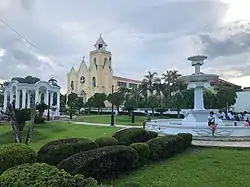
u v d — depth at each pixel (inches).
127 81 3858.3
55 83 2197.3
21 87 1640.0
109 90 3526.1
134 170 337.4
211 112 742.5
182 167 359.6
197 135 666.2
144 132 469.7
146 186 276.4
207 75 761.6
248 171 337.4
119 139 447.2
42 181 166.9
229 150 490.9
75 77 3659.0
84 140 342.6
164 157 410.3
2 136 762.2
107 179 291.6
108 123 1371.8
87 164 260.4
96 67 3513.8
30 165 193.3
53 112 1795.0
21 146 264.1
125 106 1905.8
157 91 2546.8
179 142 457.7
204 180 299.3
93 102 2628.0
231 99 2020.2
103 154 283.0
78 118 1768.0
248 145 532.7
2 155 248.2
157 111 2161.7
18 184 164.1
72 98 2711.6
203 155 441.7
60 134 834.8
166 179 302.0
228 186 278.1
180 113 2009.1
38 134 804.6
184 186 277.4
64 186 166.9
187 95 1942.7
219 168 353.7
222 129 673.6
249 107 2368.4
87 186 167.5
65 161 264.2
